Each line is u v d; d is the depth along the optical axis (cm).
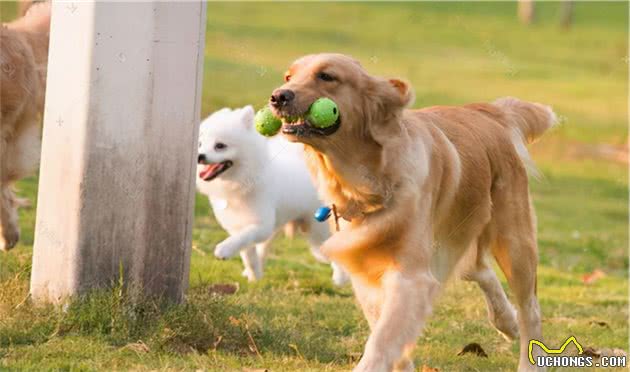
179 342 927
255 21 4597
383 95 830
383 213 838
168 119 959
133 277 959
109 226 948
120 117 939
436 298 891
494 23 5753
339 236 862
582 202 2538
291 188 1362
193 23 959
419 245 841
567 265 1783
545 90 4084
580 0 6956
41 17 1359
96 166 940
